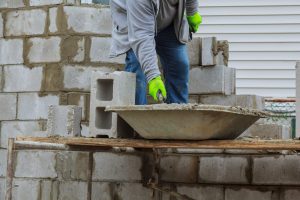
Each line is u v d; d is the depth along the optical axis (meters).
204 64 8.07
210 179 7.55
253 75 12.04
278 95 11.95
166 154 7.65
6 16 8.74
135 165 7.70
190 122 5.91
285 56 11.98
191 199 7.12
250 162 7.49
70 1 8.41
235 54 12.10
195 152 7.62
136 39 6.49
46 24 8.51
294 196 7.39
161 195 7.55
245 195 7.49
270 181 7.44
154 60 6.46
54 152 7.86
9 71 8.67
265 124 7.99
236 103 8.03
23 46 8.62
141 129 6.20
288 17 11.99
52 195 7.83
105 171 7.72
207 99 8.09
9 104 8.65
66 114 7.05
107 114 6.75
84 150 7.23
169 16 7.04
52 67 8.42
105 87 6.82
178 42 7.28
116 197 7.71
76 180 7.77
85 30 8.36
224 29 12.15
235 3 12.14
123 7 6.93
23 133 8.55
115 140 6.23
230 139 6.30
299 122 6.96
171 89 7.41
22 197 7.93
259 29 12.06
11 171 6.62
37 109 8.48
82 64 8.35
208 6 12.20
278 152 7.45
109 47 8.36
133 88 6.73
